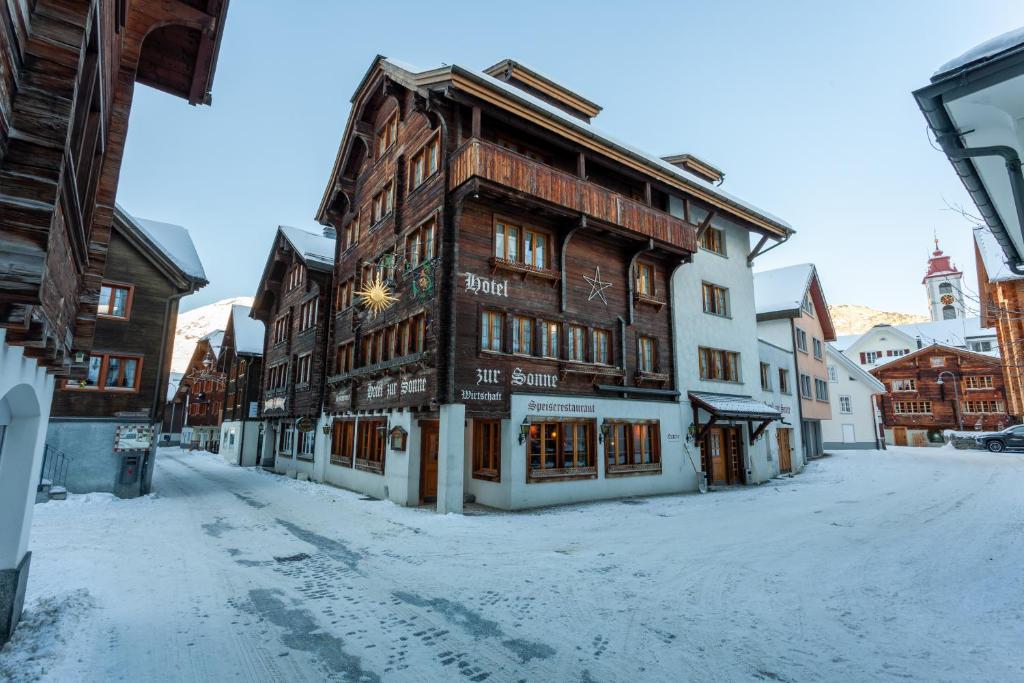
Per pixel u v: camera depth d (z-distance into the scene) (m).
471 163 13.33
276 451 27.72
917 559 8.69
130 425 17.05
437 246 14.45
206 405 46.50
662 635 5.78
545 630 5.95
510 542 10.21
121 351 17.52
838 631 5.83
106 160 6.79
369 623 6.18
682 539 10.38
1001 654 5.16
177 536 10.84
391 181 18.41
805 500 15.73
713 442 20.23
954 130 3.99
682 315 19.89
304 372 24.95
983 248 23.62
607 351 17.19
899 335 56.19
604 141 15.60
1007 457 29.50
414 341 15.53
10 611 5.28
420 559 9.02
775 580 7.68
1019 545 9.45
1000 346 24.67
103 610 6.37
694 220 21.22
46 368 5.42
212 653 5.34
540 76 18.81
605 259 17.44
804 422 31.22
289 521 12.62
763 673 4.89
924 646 5.39
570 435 15.66
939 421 46.88
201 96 9.18
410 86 15.18
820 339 35.25
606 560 8.83
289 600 6.97
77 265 5.42
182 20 7.32
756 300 30.89
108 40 5.13
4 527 5.41
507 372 14.47
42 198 3.15
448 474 13.17
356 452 18.80
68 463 16.22
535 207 14.89
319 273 23.83
